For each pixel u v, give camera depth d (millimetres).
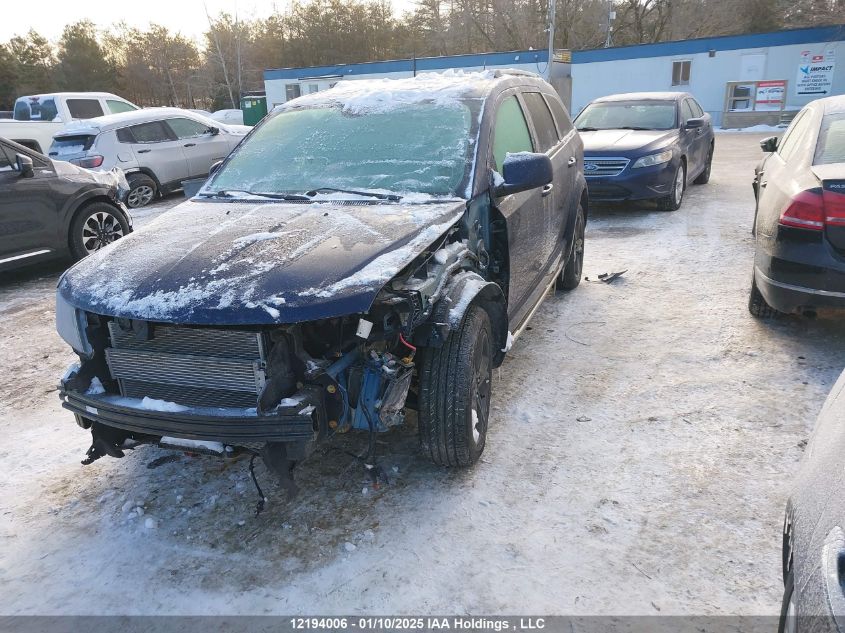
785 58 27406
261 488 3141
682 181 9523
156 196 13117
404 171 3527
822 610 1308
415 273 2783
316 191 3504
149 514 2998
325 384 2561
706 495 2916
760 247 4457
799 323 4844
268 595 2473
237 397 2576
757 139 21094
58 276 7656
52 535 2895
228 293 2465
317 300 2412
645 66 29734
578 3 47219
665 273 6340
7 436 3826
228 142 13500
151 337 2604
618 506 2873
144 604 2467
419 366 3004
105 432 2859
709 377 4070
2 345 5363
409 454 3359
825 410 1977
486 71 4539
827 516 1492
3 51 59719
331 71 34188
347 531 2799
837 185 3824
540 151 4578
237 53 49000
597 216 9367
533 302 4227
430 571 2545
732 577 2438
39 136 13047
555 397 3916
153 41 61531
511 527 2771
